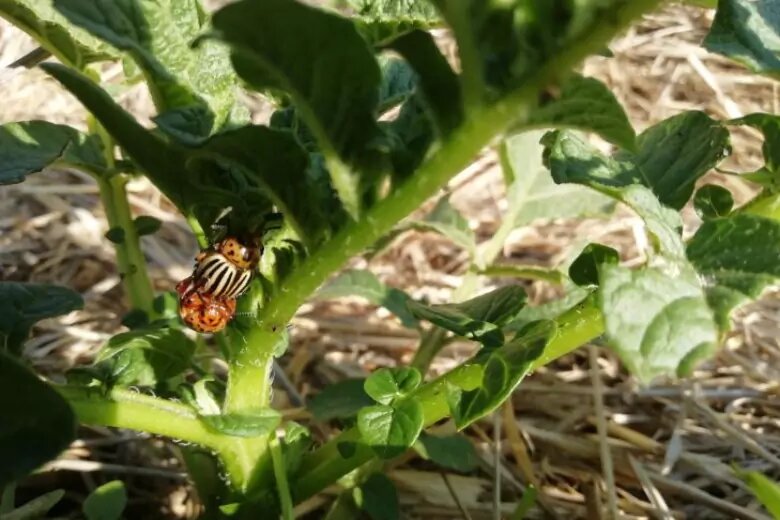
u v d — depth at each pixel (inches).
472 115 4.6
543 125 4.6
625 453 9.3
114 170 7.4
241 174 5.8
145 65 5.7
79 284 11.4
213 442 6.1
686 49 15.4
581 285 5.6
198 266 5.9
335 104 4.6
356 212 5.1
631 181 5.5
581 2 4.2
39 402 4.0
